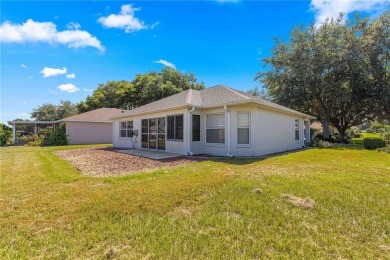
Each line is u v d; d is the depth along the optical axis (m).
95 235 2.60
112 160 8.86
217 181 4.79
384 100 17.42
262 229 2.70
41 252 2.27
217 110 10.09
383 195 3.84
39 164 7.90
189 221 2.95
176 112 10.69
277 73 20.42
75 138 21.31
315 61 18.34
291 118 12.93
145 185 4.63
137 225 2.85
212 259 2.13
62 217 3.09
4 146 19.09
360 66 17.09
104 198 3.82
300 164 7.07
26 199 3.84
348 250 2.25
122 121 15.84
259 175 5.39
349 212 3.16
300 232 2.62
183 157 9.32
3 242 2.45
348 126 23.31
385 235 2.54
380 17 16.64
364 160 8.06
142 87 33.44
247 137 9.61
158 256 2.18
